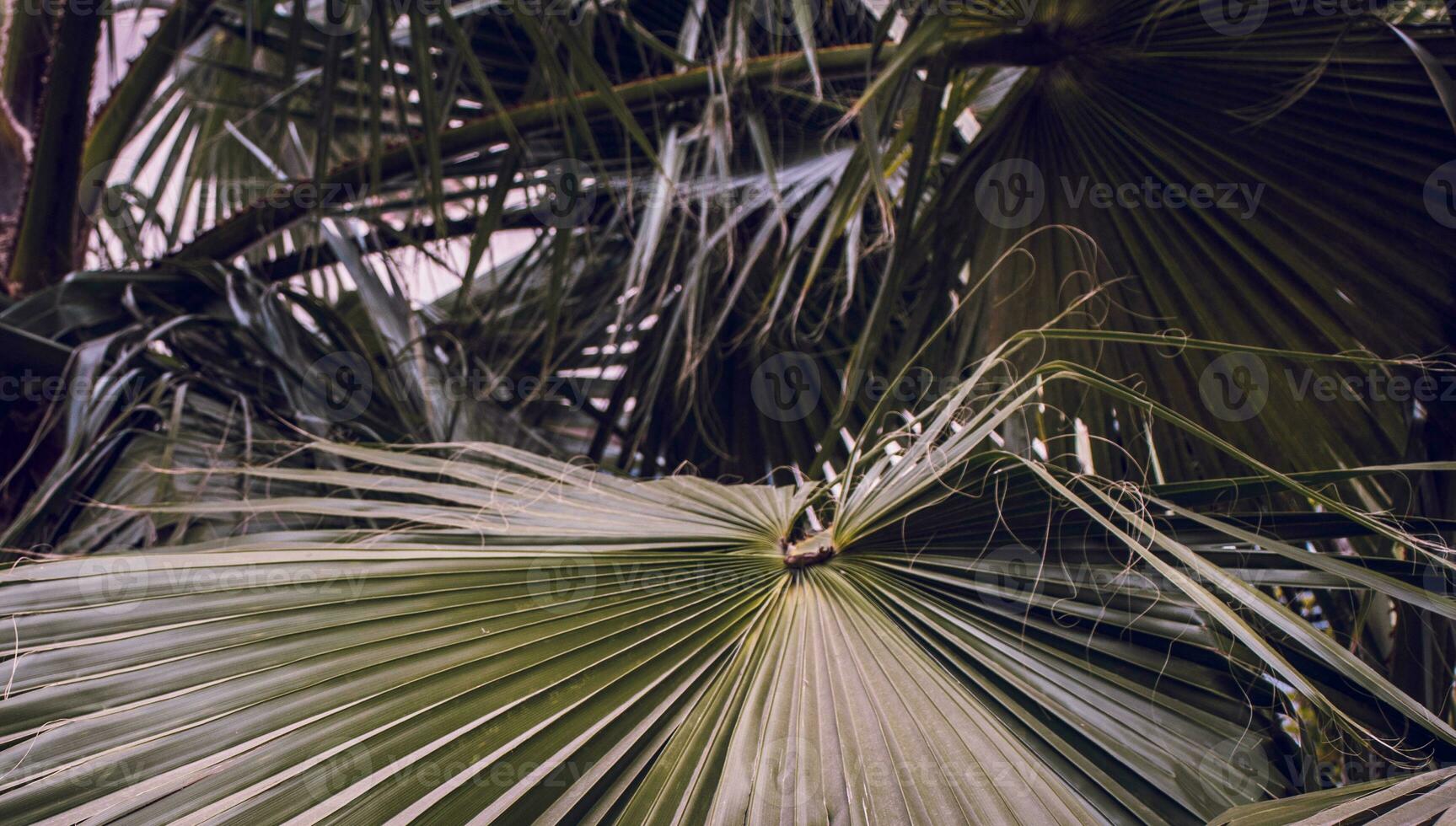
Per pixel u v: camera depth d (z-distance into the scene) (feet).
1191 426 4.04
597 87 5.72
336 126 8.34
